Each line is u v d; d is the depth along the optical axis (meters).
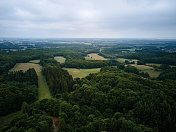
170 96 60.28
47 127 42.59
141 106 51.00
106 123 44.69
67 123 46.88
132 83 72.31
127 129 41.56
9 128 43.75
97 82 83.25
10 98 59.72
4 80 82.25
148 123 46.59
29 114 51.56
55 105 55.12
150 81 77.81
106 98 61.47
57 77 92.19
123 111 55.12
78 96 67.50
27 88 74.69
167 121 46.03
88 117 50.12
